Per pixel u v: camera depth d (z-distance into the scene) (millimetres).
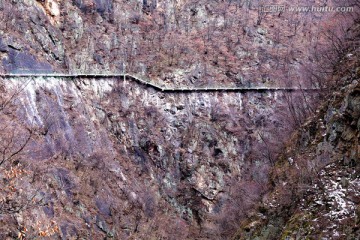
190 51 64188
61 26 58344
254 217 23750
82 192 43688
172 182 54094
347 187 15641
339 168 17172
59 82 52000
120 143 54156
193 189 53688
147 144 55062
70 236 38031
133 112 56438
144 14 67812
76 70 55750
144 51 62562
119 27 63562
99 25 62406
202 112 59250
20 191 32875
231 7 72688
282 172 24922
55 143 45281
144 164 54094
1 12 51250
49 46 54062
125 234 45094
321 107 24938
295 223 15984
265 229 20516
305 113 31219
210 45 65938
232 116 59094
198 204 52656
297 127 30016
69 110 50656
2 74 46188
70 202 41312
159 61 61938
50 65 52438
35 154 40812
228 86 61188
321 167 18203
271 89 60156
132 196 48938
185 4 70625
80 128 50031
